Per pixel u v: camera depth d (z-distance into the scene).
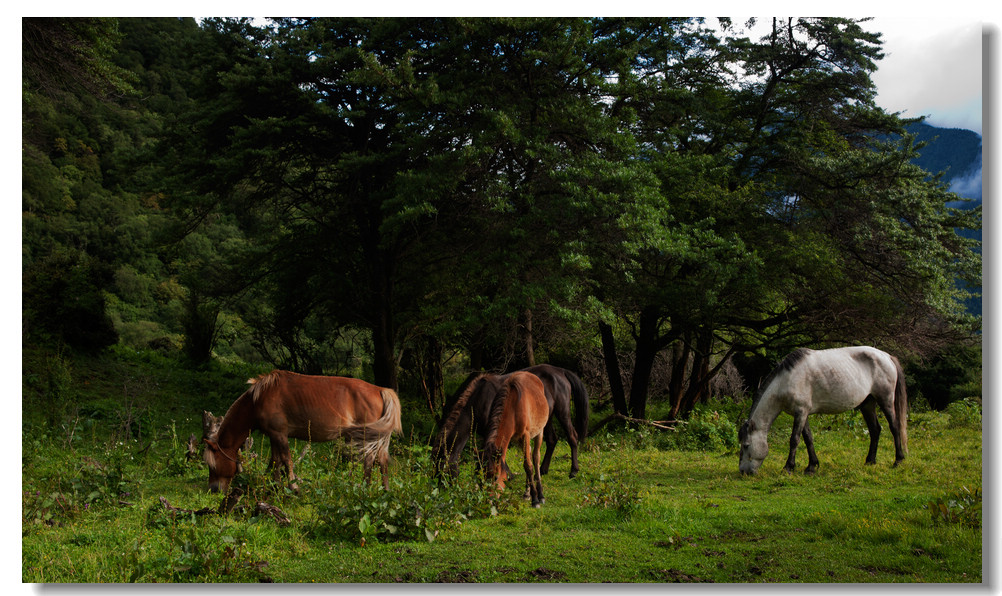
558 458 11.66
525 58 13.07
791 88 17.72
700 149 17.83
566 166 13.09
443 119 13.69
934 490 8.10
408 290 17.06
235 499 7.00
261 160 14.57
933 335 16.16
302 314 19.06
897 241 15.19
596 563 5.68
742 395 24.66
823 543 6.06
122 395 14.47
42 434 10.51
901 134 17.05
